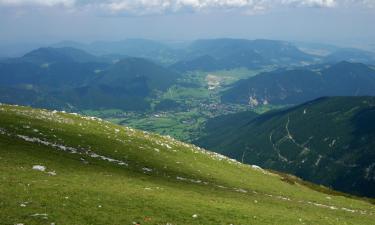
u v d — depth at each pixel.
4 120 72.38
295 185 89.81
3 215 32.28
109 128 92.94
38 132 69.62
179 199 47.81
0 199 35.81
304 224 46.59
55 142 66.38
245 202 54.47
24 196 37.69
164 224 37.69
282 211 52.41
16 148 55.75
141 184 52.78
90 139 74.94
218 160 91.25
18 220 31.83
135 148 78.12
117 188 47.50
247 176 82.62
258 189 72.62
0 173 43.81
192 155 88.00
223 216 43.69
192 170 74.50
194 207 45.25
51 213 34.81
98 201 40.81
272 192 73.19
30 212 34.03
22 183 41.69
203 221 40.72
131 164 66.62
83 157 61.72
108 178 52.22
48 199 38.19
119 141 79.81
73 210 36.59
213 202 49.62
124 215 38.06
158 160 74.62
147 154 76.56
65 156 59.03
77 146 67.88
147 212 40.38
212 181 70.00
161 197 47.00
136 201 43.41
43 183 43.16
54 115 94.25
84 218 35.41
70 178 48.03
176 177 65.69
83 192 42.69
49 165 51.78
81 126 86.00
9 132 64.25
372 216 65.38
